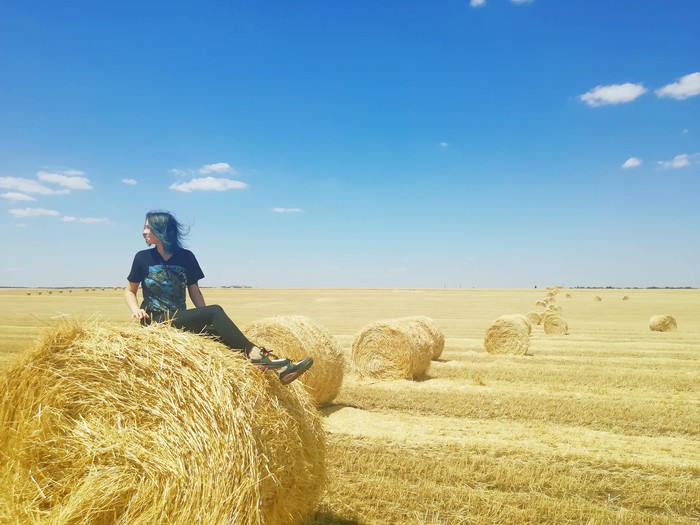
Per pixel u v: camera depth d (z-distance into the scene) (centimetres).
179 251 465
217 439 364
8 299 5956
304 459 435
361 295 8494
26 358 398
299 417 445
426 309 4800
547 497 532
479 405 947
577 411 902
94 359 388
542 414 884
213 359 397
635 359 1608
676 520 486
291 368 424
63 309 3988
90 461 370
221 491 352
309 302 6144
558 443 717
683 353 1759
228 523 348
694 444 727
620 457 653
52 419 381
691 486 569
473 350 1866
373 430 771
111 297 6562
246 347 427
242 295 8394
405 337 1250
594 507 507
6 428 392
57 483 368
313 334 945
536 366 1445
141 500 355
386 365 1266
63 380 385
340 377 961
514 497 532
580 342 2150
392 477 585
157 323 417
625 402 973
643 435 777
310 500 456
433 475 587
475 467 614
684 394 1069
